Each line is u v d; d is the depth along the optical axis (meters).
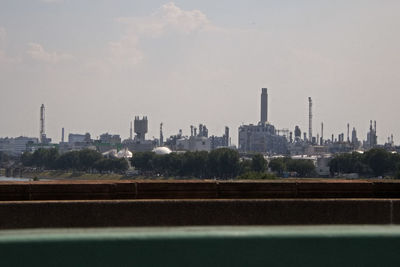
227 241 25.55
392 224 29.44
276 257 25.69
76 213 27.75
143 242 25.20
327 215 29.16
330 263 25.89
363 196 32.09
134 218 28.05
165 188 31.03
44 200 30.25
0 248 24.50
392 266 26.17
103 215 27.92
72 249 24.84
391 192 32.31
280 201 28.94
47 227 27.53
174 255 25.31
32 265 24.66
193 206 28.41
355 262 25.98
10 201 29.56
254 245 25.64
